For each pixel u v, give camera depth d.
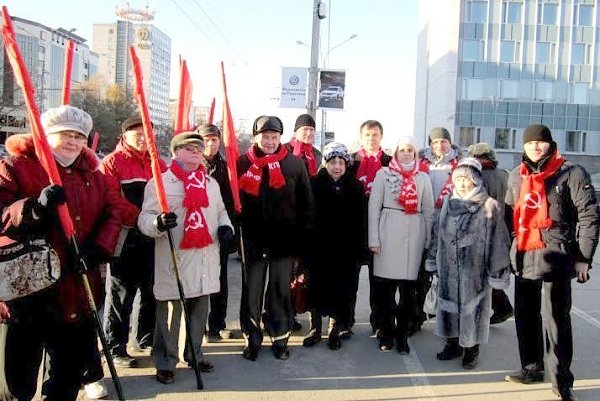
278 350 4.60
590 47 42.88
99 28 77.31
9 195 2.82
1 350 2.91
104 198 3.25
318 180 4.92
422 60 55.47
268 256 4.49
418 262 4.76
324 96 16.62
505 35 42.94
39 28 47.47
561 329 3.85
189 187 3.96
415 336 5.34
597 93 42.94
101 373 3.67
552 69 42.97
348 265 4.87
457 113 43.53
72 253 2.95
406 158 4.83
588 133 43.03
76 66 64.88
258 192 4.47
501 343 5.14
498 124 43.28
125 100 51.03
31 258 2.80
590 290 7.25
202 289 4.04
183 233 3.97
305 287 5.00
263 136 4.52
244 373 4.27
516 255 4.01
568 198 3.84
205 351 4.75
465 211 4.43
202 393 3.89
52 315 2.94
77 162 3.12
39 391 3.79
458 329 4.43
